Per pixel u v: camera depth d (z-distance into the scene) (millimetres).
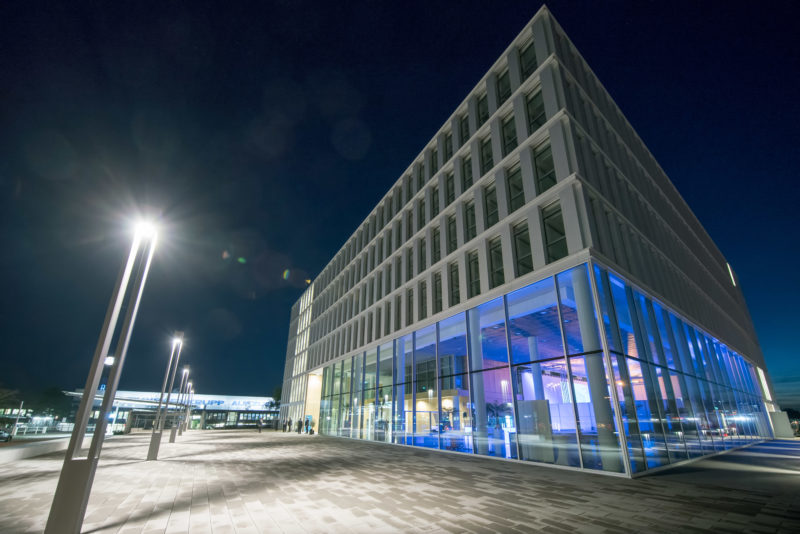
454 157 23922
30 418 56562
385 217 33969
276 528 6504
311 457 17609
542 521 6863
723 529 6285
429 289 24016
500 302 17750
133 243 8000
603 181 17406
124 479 11523
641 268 17922
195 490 9789
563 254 15141
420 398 22672
